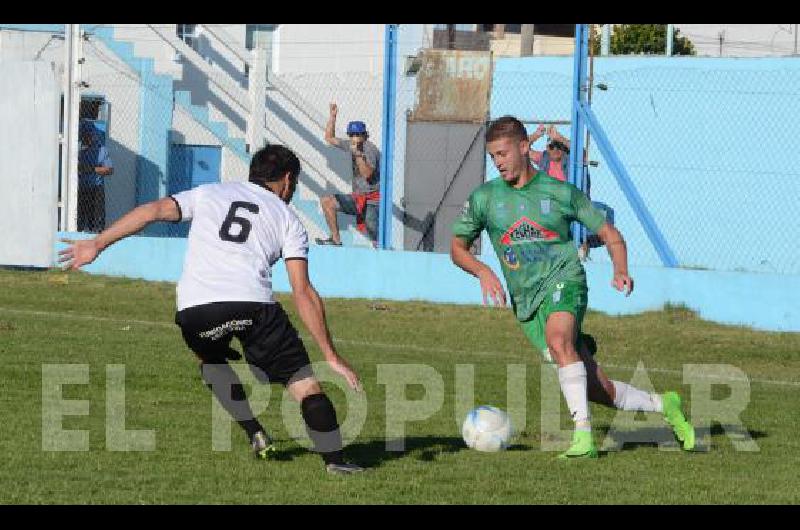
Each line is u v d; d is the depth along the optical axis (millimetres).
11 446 27953
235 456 27828
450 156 80875
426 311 66500
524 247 29656
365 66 107188
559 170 70000
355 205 78688
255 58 91875
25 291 68938
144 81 93438
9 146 80125
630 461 29172
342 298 71375
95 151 84375
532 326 30141
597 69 84750
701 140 81250
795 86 79062
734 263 80812
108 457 27203
